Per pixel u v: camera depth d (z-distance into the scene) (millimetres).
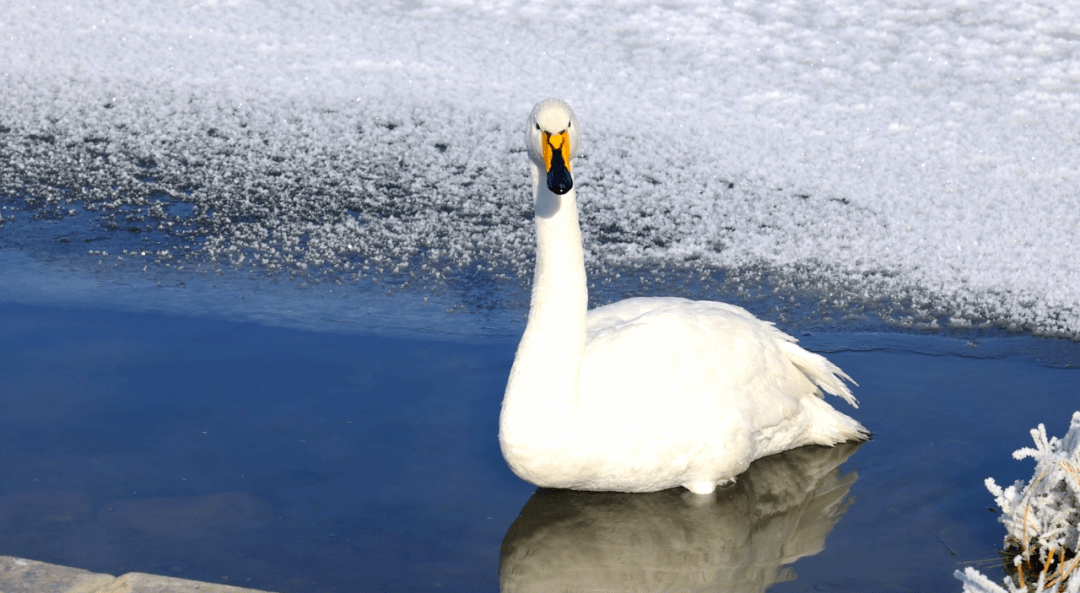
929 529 5129
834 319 7539
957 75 11961
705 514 5344
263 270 8203
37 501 5129
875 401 6398
